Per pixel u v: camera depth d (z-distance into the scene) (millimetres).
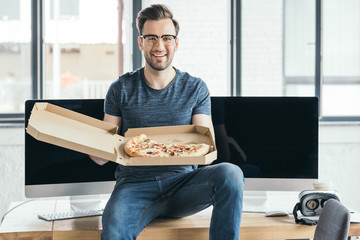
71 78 4059
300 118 2703
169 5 3744
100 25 3975
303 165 2699
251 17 3797
